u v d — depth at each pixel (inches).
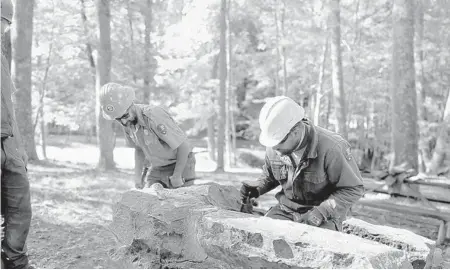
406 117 385.7
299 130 105.3
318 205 118.6
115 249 128.9
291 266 87.6
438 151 526.9
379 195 337.1
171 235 115.7
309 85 1015.6
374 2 848.3
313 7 739.4
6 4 113.6
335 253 83.3
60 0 674.2
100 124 517.3
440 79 784.9
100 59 514.9
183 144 159.3
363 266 80.7
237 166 893.8
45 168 473.4
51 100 780.6
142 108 157.3
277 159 119.0
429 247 112.8
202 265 106.7
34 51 675.4
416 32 656.4
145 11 693.3
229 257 97.9
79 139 1191.6
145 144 160.9
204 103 773.9
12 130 113.5
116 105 148.5
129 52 729.6
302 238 89.9
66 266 158.2
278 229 94.7
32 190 305.4
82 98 845.8
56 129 1300.4
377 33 835.4
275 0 799.7
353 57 820.6
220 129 636.1
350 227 124.5
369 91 919.7
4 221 116.2
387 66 834.2
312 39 767.7
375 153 983.6
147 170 177.5
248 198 131.6
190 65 712.4
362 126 1052.5
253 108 1239.5
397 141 388.2
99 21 509.4
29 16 482.3
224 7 633.6
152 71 682.2
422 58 696.4
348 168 108.6
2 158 110.0
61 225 217.9
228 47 800.3
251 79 1068.5
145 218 121.4
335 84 539.2
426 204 289.7
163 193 128.3
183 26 662.5
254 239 93.5
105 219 236.7
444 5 605.6
